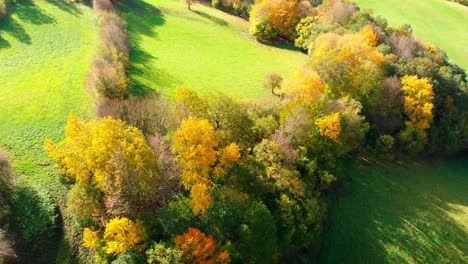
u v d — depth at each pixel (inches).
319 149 2375.7
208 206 1704.0
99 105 2215.8
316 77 2684.5
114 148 1669.5
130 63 2974.9
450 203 2689.5
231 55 3479.3
